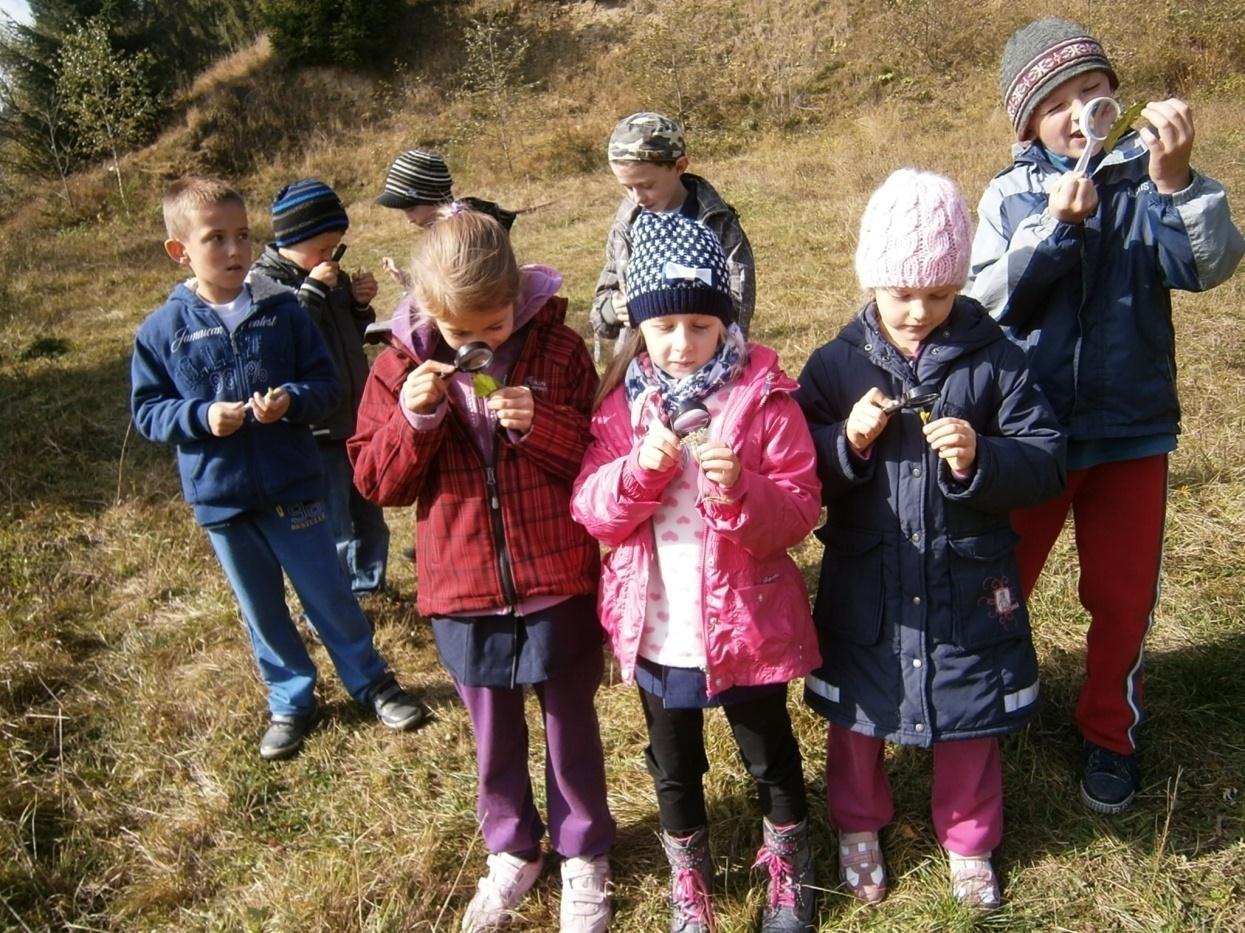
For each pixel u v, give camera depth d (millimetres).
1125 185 2395
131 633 4031
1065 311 2438
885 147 12648
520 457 2281
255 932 2498
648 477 2045
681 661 2191
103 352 8336
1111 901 2352
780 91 16484
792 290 7492
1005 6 16391
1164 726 2836
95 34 19594
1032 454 2160
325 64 20250
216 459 3008
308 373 3139
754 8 18344
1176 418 2484
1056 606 3432
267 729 3328
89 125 19406
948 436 2080
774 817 2346
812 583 3820
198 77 21734
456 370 2092
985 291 2420
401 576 4320
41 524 5078
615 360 2283
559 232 11211
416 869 2645
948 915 2334
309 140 19219
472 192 15930
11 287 11398
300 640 3281
